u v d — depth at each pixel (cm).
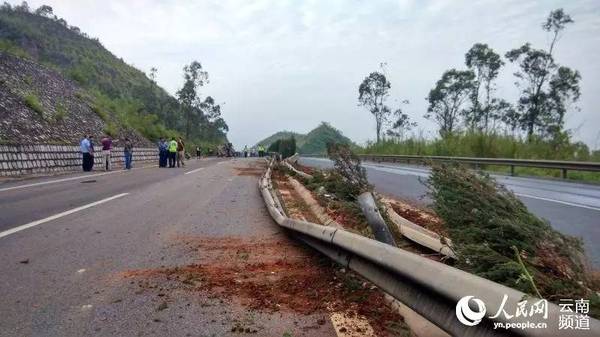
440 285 270
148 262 549
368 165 3447
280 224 721
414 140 4197
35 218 859
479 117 4766
